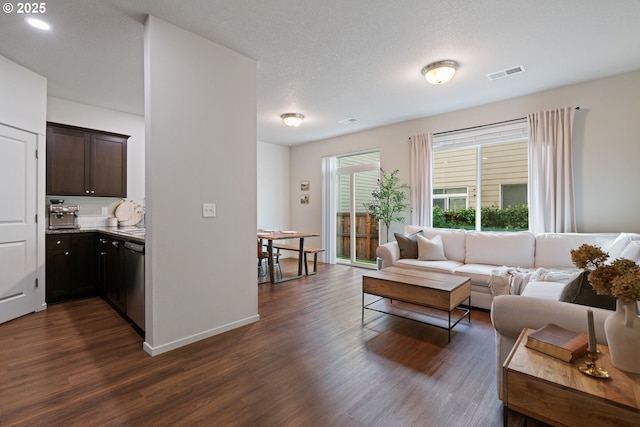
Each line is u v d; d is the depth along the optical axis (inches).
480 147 176.9
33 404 66.2
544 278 109.7
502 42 107.5
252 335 104.3
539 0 85.7
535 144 150.6
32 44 104.7
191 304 98.3
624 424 38.1
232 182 110.0
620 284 43.4
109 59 115.0
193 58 99.5
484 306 128.8
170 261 93.4
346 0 85.0
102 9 86.7
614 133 134.0
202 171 101.3
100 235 147.7
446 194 191.3
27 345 95.0
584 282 64.2
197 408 65.5
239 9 88.1
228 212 108.8
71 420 61.3
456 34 102.5
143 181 182.2
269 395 70.2
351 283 181.0
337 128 221.0
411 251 161.5
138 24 94.3
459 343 98.3
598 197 137.6
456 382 75.8
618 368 45.3
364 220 238.7
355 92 152.8
